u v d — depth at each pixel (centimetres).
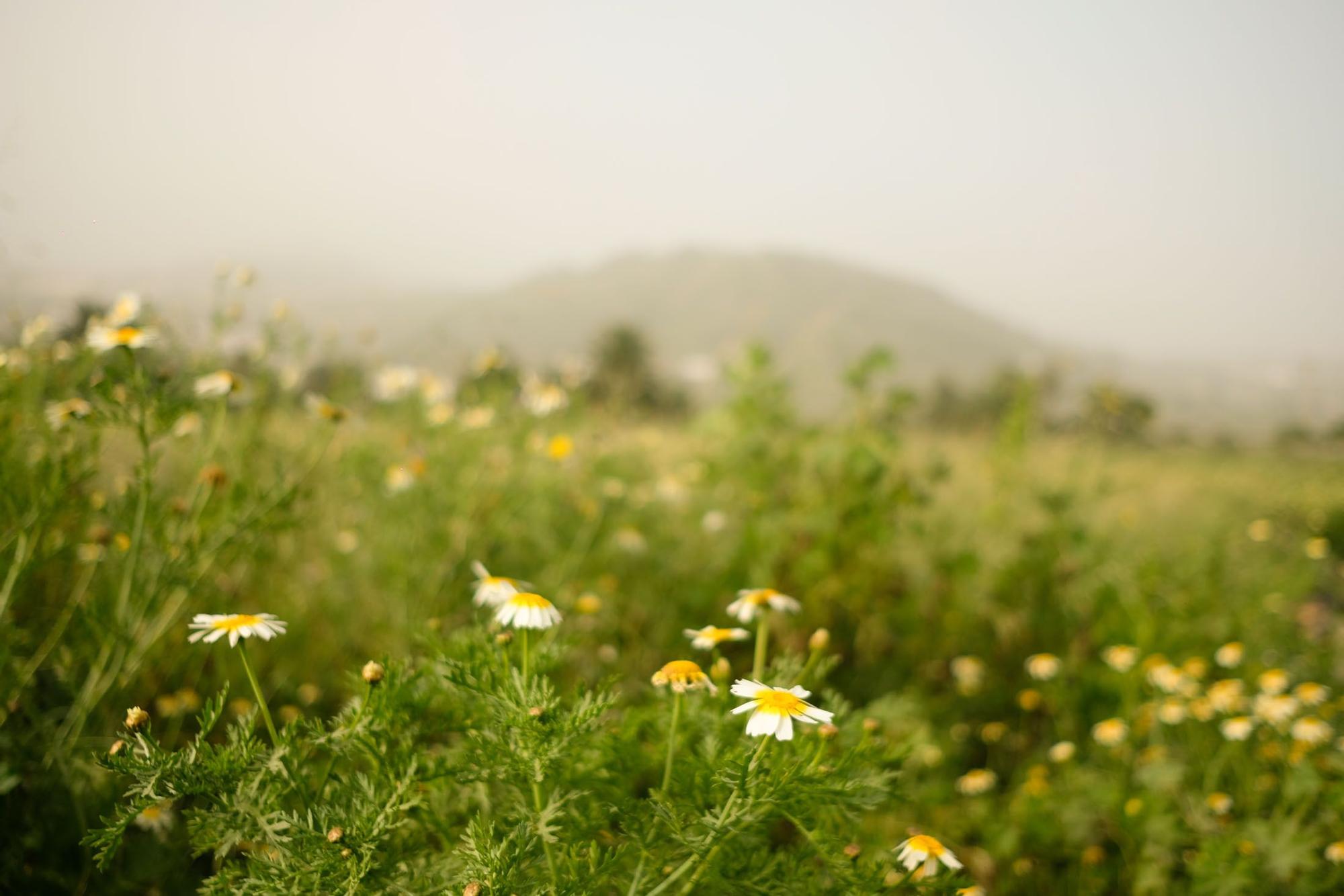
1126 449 768
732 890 152
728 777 140
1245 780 315
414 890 149
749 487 467
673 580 455
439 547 394
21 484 254
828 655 418
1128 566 491
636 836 154
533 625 167
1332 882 253
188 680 301
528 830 147
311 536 418
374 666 158
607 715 190
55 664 226
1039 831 299
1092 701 408
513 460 466
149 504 250
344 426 437
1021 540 506
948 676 443
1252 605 488
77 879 199
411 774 150
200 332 323
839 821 170
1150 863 280
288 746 149
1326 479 893
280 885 140
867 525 438
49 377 300
